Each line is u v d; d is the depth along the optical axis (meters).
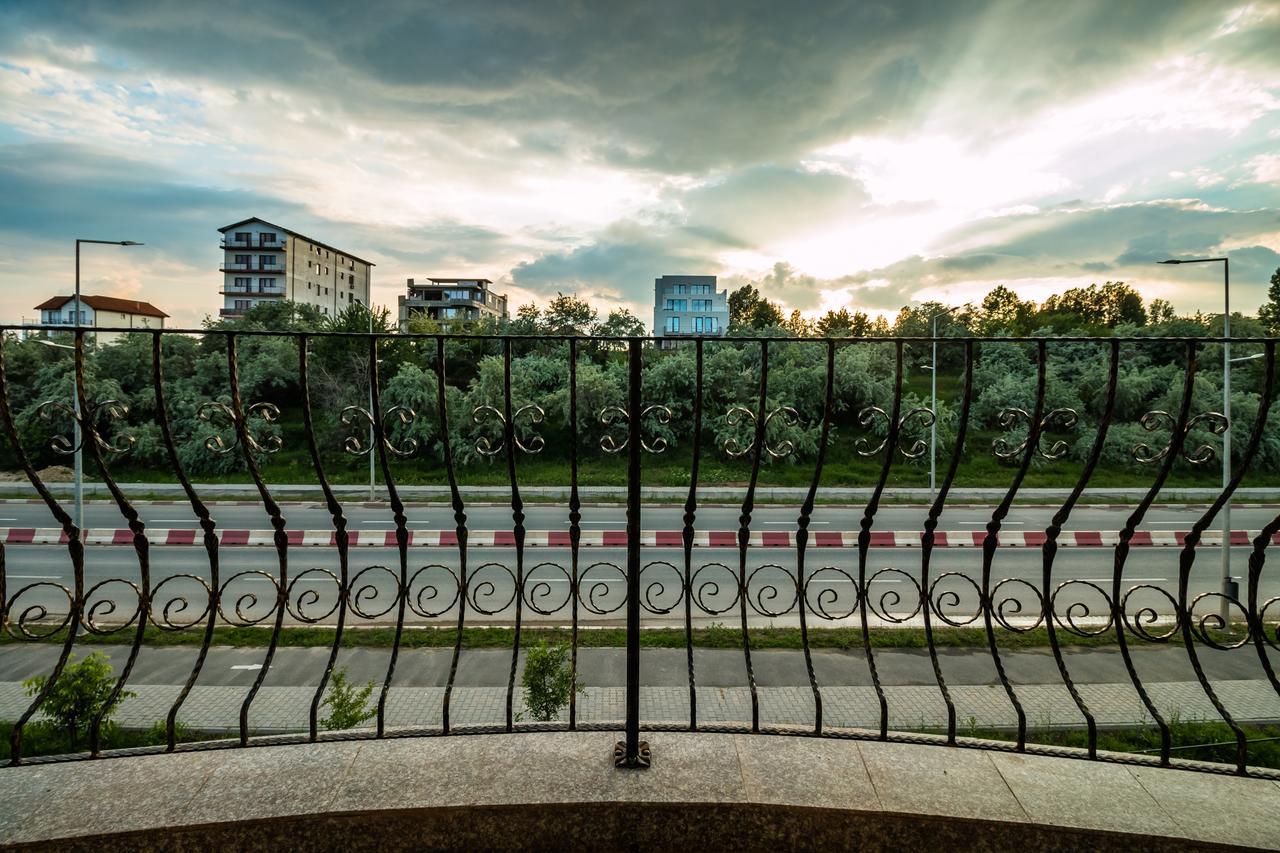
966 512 19.12
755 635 9.31
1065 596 11.62
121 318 65.19
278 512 2.47
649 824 2.14
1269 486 22.77
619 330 36.03
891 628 9.63
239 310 71.69
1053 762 2.38
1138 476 23.92
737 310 85.69
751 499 2.61
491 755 2.36
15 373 26.30
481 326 35.16
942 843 2.12
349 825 2.08
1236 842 2.04
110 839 1.99
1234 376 27.44
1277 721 6.96
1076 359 31.52
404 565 2.56
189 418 25.17
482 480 23.12
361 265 87.50
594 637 9.15
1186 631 2.47
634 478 2.35
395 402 25.50
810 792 2.20
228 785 2.19
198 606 10.46
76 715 5.70
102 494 20.53
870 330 48.38
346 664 8.29
